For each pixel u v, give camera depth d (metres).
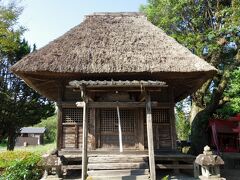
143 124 10.52
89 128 10.40
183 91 12.80
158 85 8.39
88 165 9.07
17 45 18.67
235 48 15.80
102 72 9.19
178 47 10.26
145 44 10.38
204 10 17.41
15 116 22.56
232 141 17.86
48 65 9.18
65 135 10.41
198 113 16.44
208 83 17.03
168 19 17.36
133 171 8.88
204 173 8.65
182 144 17.61
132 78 9.92
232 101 14.00
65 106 10.51
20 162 9.15
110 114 10.60
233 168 13.78
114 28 11.42
